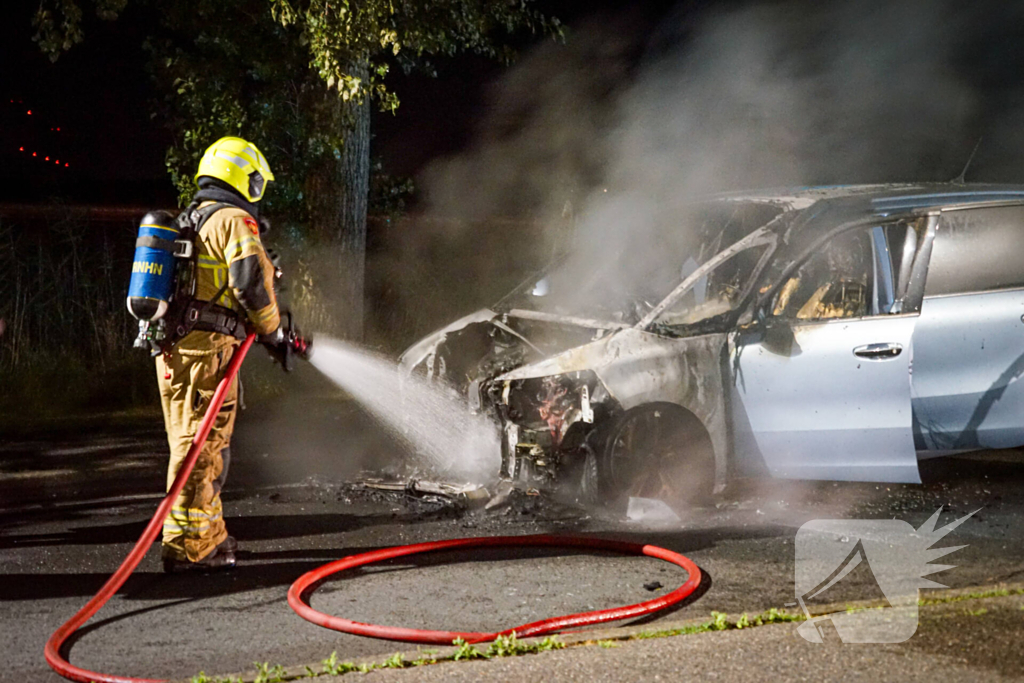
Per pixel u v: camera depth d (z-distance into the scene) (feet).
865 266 18.74
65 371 32.65
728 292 18.72
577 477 18.08
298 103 36.81
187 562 14.97
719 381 17.46
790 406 17.40
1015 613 11.67
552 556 15.38
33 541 17.02
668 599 12.70
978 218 19.02
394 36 30.96
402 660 10.99
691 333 17.62
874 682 9.99
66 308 35.27
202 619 13.05
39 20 30.48
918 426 18.10
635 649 10.98
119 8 31.27
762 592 13.38
